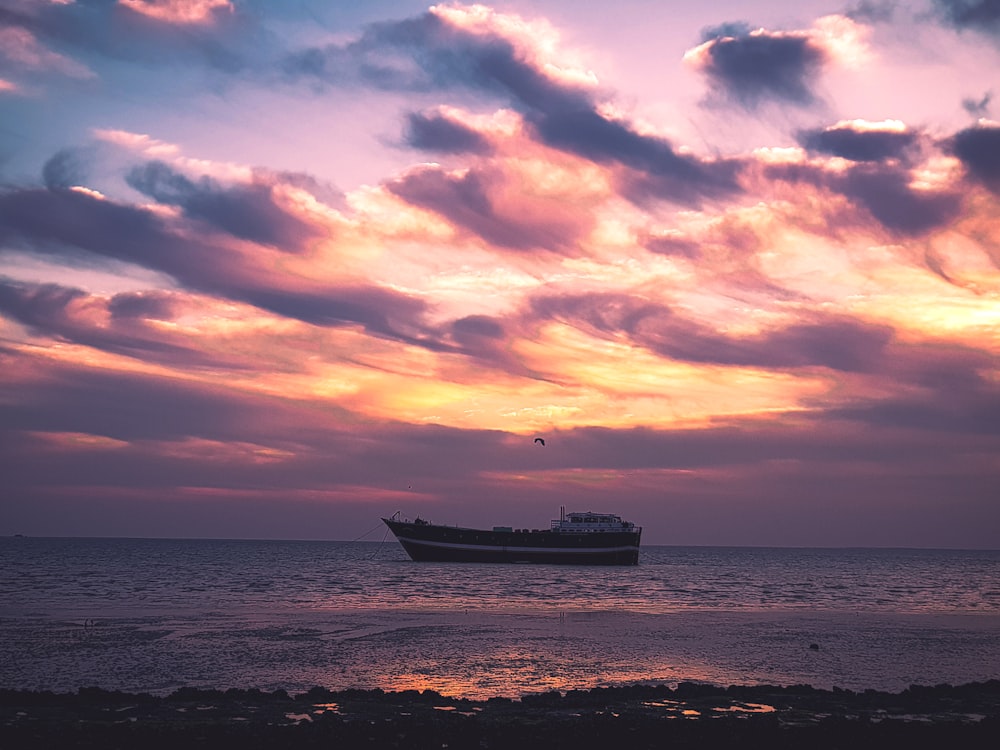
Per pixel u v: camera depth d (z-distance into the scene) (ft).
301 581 473.26
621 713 106.52
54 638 201.87
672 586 470.39
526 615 273.95
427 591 397.19
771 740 90.89
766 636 217.97
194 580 476.95
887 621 270.46
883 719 102.99
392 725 93.91
